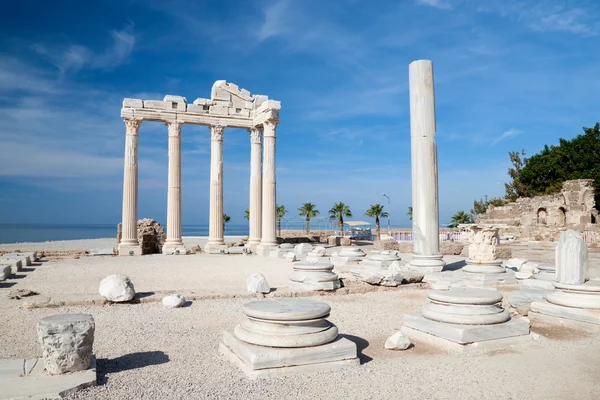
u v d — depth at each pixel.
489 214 56.41
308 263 17.31
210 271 22.95
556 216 48.47
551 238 45.81
